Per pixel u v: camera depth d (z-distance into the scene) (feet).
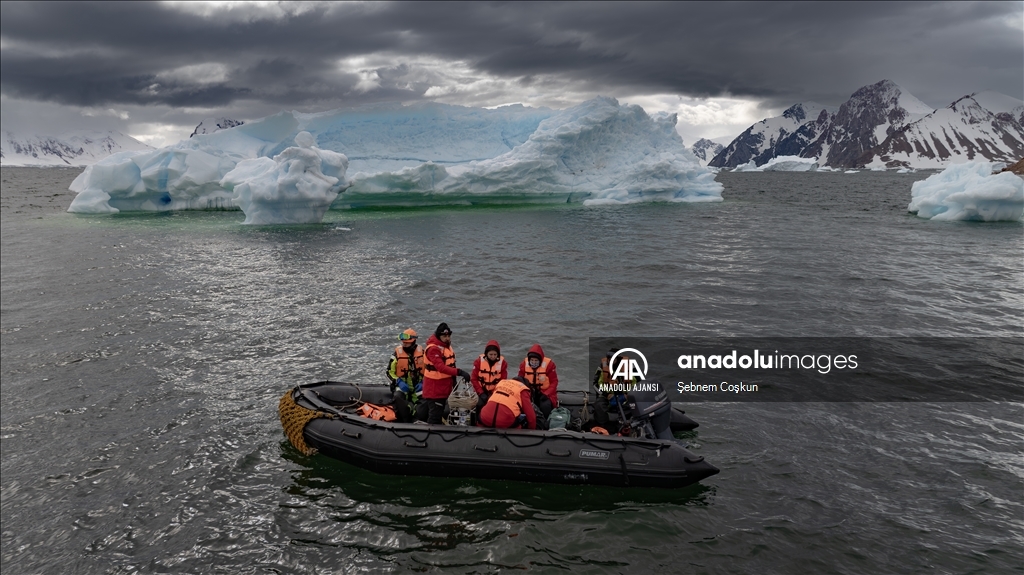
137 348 39.06
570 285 54.95
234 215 124.88
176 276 61.11
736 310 46.62
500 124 164.14
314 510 21.57
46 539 20.53
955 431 26.91
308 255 72.38
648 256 70.18
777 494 22.18
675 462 22.47
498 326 42.19
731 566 18.44
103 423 28.81
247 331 41.96
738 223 105.09
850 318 44.62
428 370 25.23
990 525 20.24
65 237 91.25
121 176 130.31
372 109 157.48
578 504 21.72
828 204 155.02
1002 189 105.70
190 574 18.53
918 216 121.49
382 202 134.31
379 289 53.62
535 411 25.07
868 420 28.04
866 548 19.17
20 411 30.22
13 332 42.96
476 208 132.16
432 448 23.40
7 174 652.89
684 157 153.79
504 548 19.31
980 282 56.95
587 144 142.82
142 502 22.41
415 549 19.33
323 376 33.76
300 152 103.19
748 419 28.19
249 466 24.64
